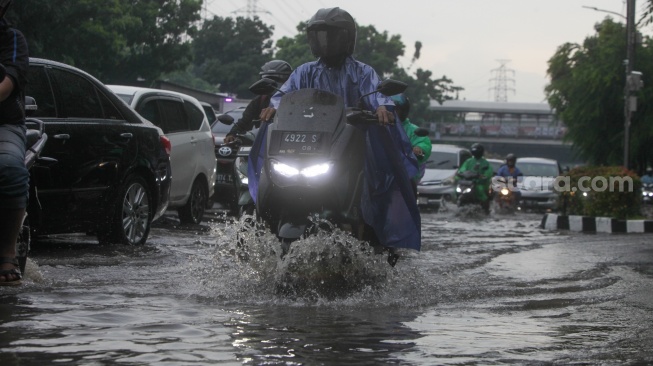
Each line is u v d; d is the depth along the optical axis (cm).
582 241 1484
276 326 568
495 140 12688
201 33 9362
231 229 785
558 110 4766
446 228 1808
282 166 702
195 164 1490
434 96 10019
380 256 759
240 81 8938
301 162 700
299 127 716
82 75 998
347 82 797
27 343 487
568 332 582
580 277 914
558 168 3438
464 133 12700
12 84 627
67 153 926
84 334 516
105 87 1038
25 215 680
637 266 1045
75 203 942
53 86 942
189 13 4872
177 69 4966
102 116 1012
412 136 1157
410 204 775
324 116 721
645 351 521
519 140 12650
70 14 3544
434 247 1241
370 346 512
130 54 4759
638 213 1967
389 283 754
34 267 740
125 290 698
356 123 750
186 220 1493
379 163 770
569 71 4853
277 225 729
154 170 1089
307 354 483
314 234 705
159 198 1105
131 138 1041
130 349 479
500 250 1233
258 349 492
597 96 4403
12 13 2734
